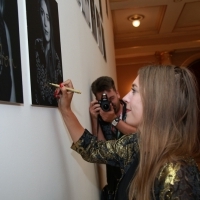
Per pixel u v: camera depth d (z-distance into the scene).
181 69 0.82
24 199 0.66
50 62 0.90
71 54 1.22
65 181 0.98
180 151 0.73
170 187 0.65
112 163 1.01
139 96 0.89
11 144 0.62
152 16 5.27
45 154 0.82
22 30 0.73
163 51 6.47
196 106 0.80
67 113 1.00
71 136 1.05
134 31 6.04
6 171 0.59
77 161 1.18
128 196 0.80
